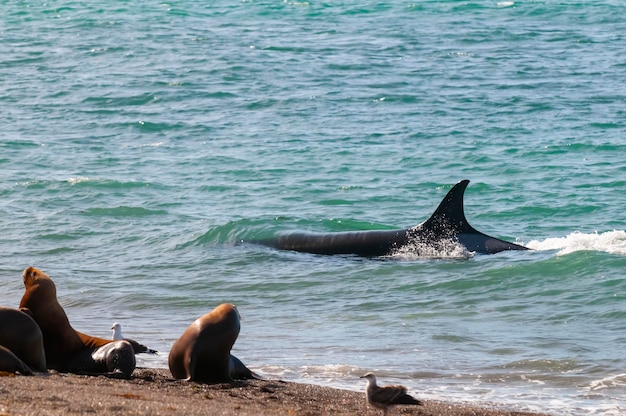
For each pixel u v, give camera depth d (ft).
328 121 488.02
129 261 260.83
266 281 237.86
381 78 608.19
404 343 181.27
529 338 183.62
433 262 249.75
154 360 164.35
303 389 142.10
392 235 268.00
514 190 351.67
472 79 603.67
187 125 480.23
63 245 278.46
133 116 501.15
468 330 191.01
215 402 124.47
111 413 105.91
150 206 329.52
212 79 604.90
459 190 264.11
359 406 130.82
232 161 403.75
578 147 421.59
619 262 233.35
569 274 229.45
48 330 149.07
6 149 424.46
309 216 316.40
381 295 223.30
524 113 501.15
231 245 278.26
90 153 419.95
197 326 143.02
